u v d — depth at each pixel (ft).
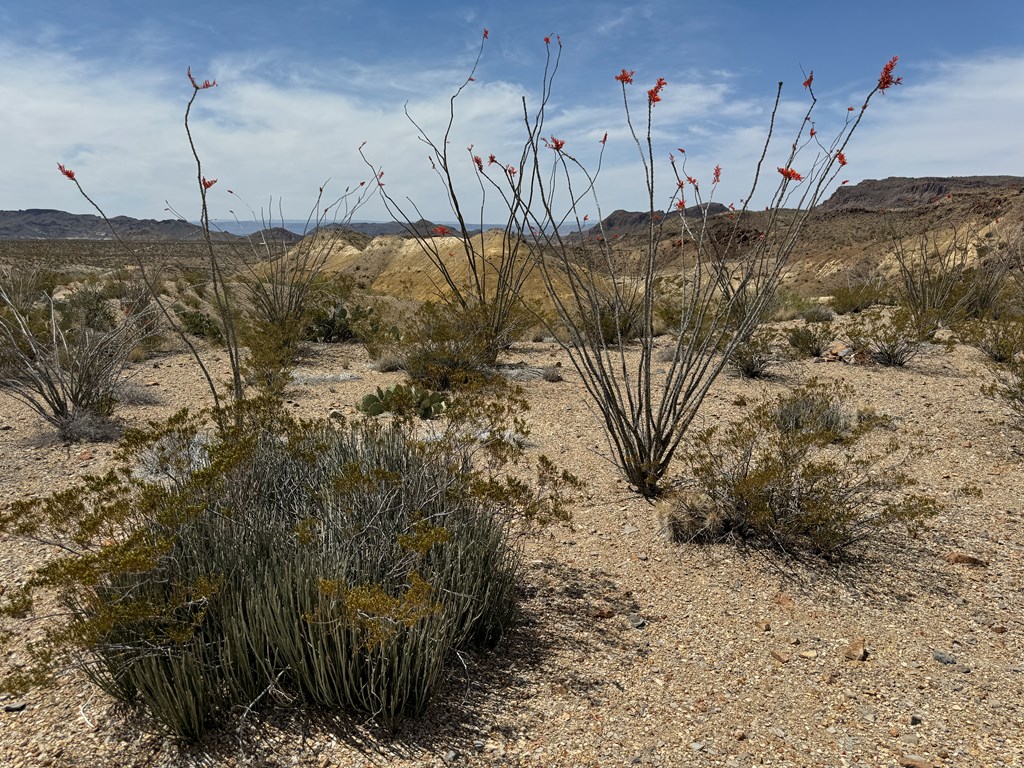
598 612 12.82
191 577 10.16
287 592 10.04
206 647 9.61
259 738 9.05
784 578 14.24
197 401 27.48
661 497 17.99
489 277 57.57
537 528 16.31
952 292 47.91
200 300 52.24
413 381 31.07
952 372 32.63
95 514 10.45
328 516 12.06
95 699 9.72
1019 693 10.57
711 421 24.29
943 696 10.51
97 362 24.84
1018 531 16.16
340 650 9.37
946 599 13.41
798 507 15.46
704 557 15.10
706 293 17.03
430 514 12.93
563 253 17.42
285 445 14.64
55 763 8.47
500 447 15.97
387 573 11.19
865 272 67.67
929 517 15.83
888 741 9.50
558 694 10.43
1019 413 24.00
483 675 10.82
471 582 11.43
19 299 34.42
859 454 20.93
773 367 34.04
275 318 40.37
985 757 9.14
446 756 8.92
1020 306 47.85
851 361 35.09
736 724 9.86
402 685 9.46
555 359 36.35
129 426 23.49
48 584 9.25
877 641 12.06
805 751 9.30
